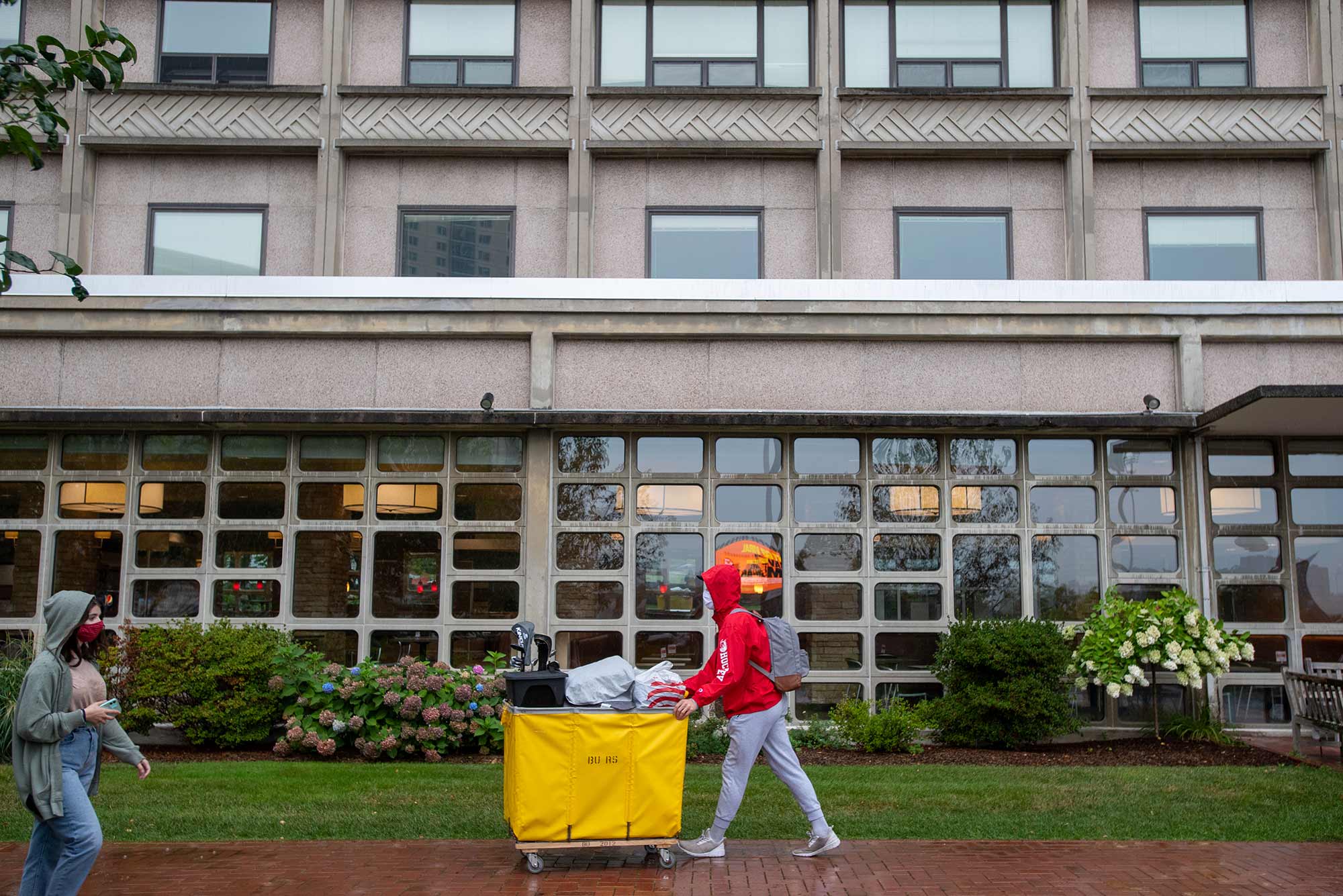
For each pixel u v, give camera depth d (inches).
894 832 306.2
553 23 596.7
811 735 469.7
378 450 526.3
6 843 291.0
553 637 513.7
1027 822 316.8
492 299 524.4
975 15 595.2
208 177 577.9
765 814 327.0
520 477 523.5
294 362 530.0
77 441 527.5
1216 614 514.0
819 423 502.9
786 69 592.7
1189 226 574.2
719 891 249.9
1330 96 564.4
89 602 222.5
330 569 520.4
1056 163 576.4
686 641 514.6
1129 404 525.7
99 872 266.2
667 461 526.0
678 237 575.5
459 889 252.5
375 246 573.6
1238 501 526.9
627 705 278.4
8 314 523.5
